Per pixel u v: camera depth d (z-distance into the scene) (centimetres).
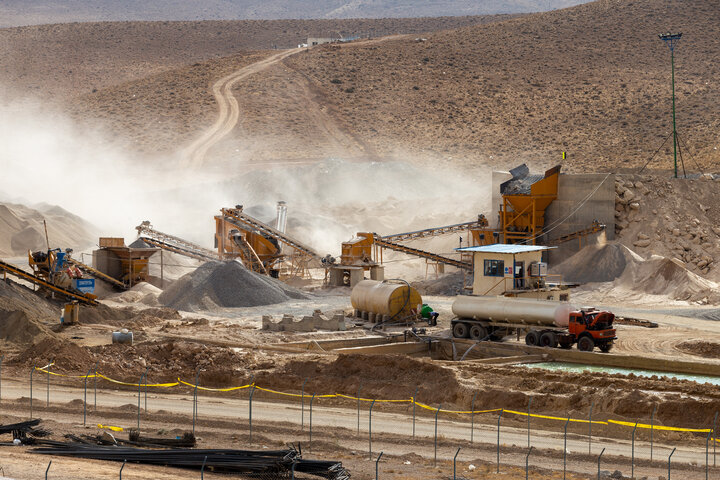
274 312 18112
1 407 9375
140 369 11838
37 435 7588
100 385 11038
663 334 15412
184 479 6138
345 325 15838
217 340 13988
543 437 8712
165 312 17075
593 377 10988
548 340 14125
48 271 16762
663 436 8831
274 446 7850
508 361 13400
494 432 8881
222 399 10381
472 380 11012
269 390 10738
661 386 10512
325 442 8112
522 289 15588
